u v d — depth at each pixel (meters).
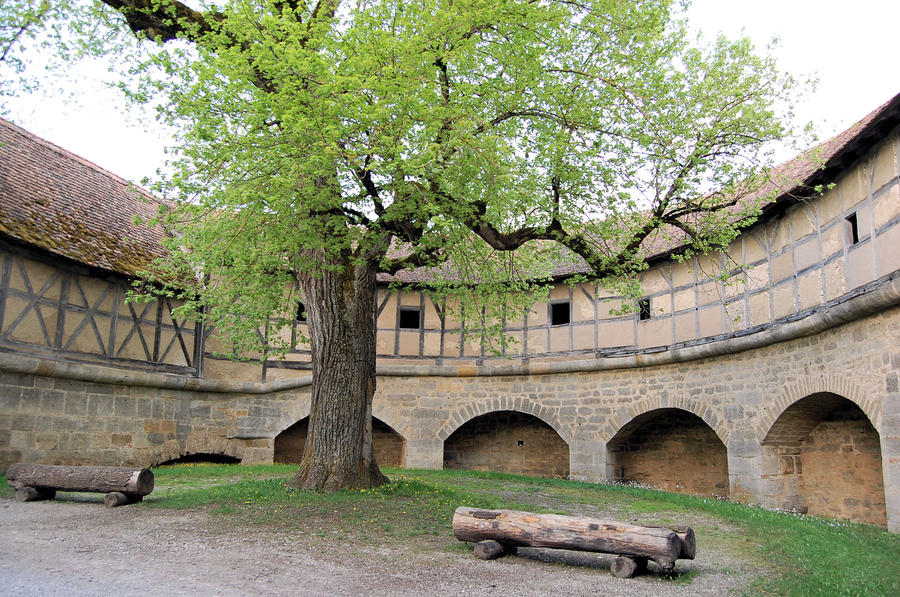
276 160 6.68
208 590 4.58
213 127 6.73
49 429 11.87
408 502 8.18
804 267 10.87
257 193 6.76
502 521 5.87
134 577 4.84
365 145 6.93
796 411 11.37
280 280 9.84
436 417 16.36
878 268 9.01
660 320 14.15
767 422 11.70
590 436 15.09
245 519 7.07
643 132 8.29
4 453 11.06
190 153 6.92
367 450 9.06
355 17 6.71
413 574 5.25
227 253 8.35
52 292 12.01
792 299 11.14
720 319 12.84
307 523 6.94
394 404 16.42
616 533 5.44
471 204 8.13
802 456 12.22
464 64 7.73
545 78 8.16
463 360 16.38
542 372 15.66
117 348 13.24
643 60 8.23
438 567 5.50
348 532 6.64
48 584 4.54
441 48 7.36
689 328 13.49
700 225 9.69
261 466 13.72
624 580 5.30
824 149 10.41
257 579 4.93
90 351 12.65
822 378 10.38
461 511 6.09
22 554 5.41
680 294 13.78
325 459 8.74
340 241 7.81
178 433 14.67
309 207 7.29
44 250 11.51
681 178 8.70
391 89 6.30
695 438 14.98
